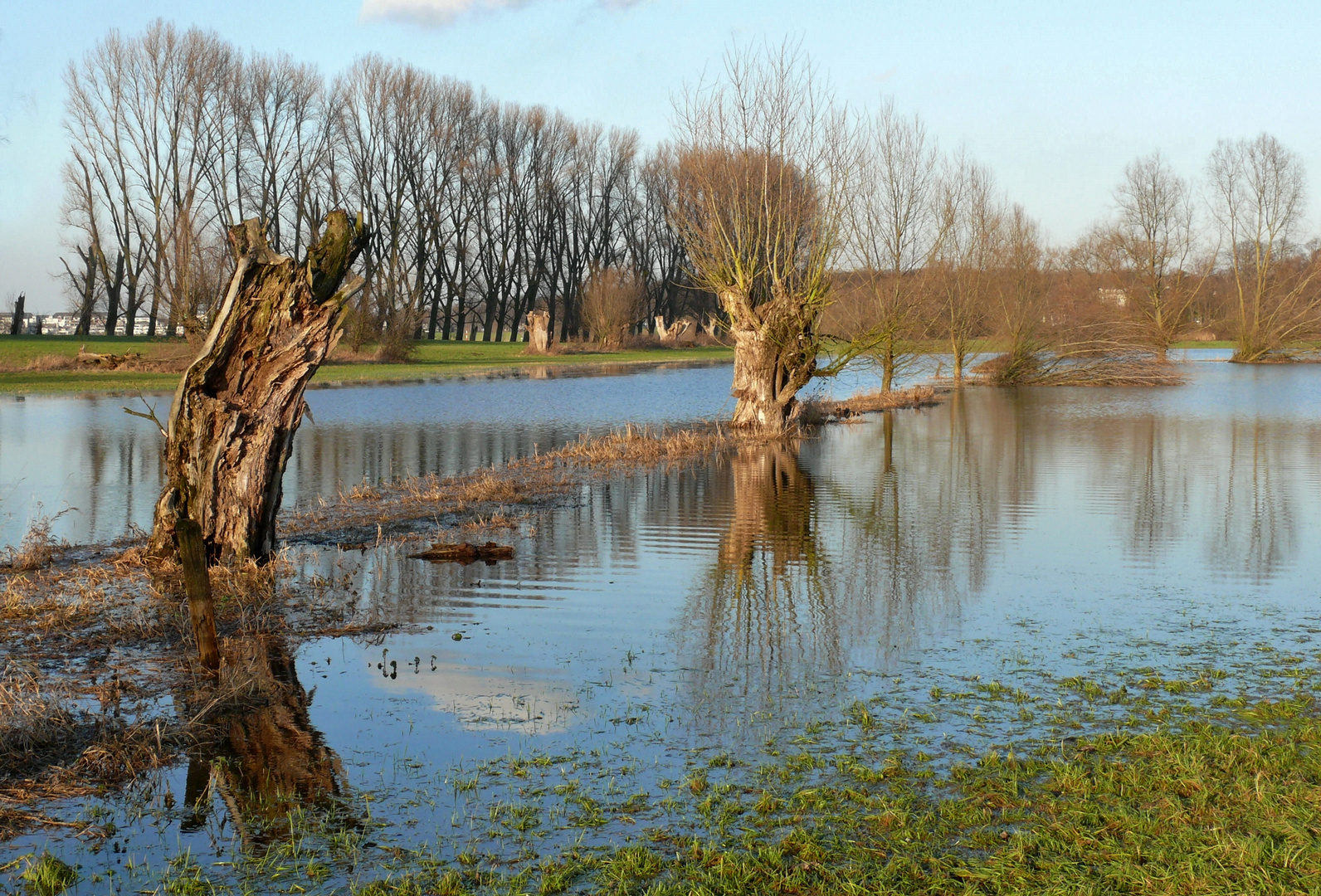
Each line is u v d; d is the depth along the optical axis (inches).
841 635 320.2
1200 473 695.1
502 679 279.1
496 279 3193.9
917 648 305.0
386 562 429.4
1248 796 188.7
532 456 813.2
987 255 1706.4
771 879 167.9
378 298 2613.2
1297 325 2305.6
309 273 406.9
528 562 428.8
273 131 2603.3
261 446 409.1
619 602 362.6
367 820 195.6
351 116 2753.4
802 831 182.5
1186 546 459.2
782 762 218.8
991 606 356.2
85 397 1323.8
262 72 2564.0
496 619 341.7
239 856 182.9
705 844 181.2
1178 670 279.0
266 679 274.1
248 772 219.5
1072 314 1830.7
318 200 2723.9
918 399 1359.5
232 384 410.3
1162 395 1472.7
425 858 179.8
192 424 404.5
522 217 3139.8
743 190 981.8
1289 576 399.9
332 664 294.0
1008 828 183.2
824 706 254.4
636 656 299.4
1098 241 2345.0
